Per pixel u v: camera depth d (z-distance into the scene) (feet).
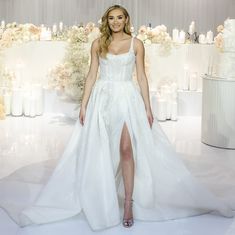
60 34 23.57
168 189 9.91
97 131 9.57
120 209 9.93
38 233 8.82
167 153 10.14
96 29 19.63
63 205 9.65
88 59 19.44
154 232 8.90
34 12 33.86
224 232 8.95
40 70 21.35
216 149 15.76
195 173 12.83
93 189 9.20
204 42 21.93
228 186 11.68
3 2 33.88
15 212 9.80
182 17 34.04
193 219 9.60
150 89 21.38
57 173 10.02
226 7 33.96
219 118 15.74
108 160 9.32
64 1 33.58
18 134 17.38
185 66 21.29
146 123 9.86
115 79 9.87
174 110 20.30
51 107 21.33
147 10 33.81
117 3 33.40
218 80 15.49
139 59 9.91
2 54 20.84
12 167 13.23
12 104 20.74
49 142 16.24
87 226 9.16
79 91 19.49
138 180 9.57
